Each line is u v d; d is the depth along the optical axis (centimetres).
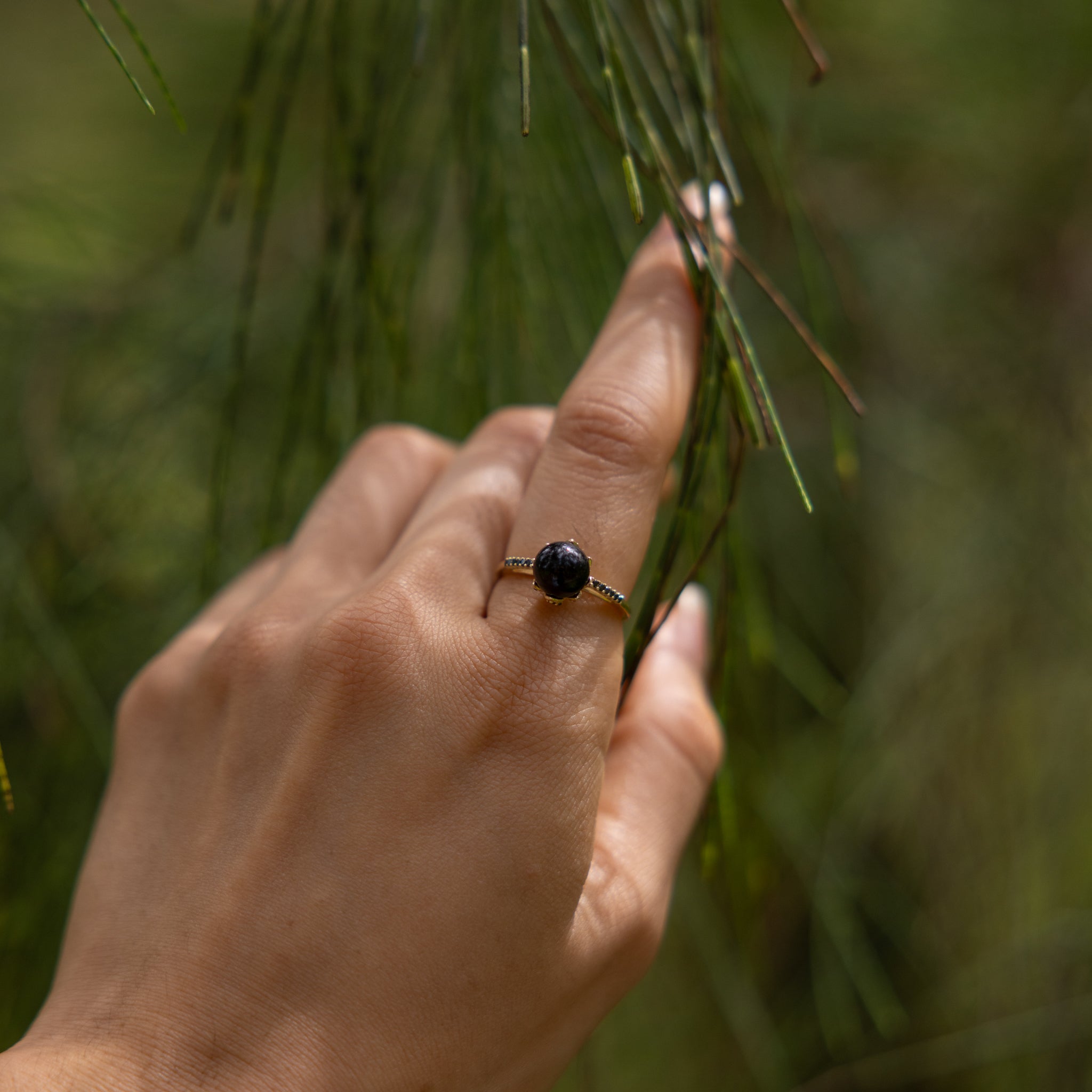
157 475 38
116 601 37
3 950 34
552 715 27
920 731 41
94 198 43
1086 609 41
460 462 30
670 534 27
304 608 29
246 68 28
